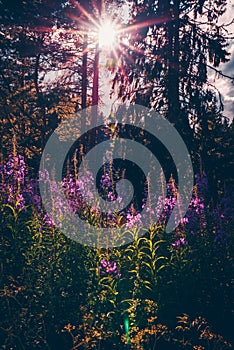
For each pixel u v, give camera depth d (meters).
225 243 9.33
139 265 8.47
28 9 25.22
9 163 10.17
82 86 28.38
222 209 11.26
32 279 8.12
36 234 8.60
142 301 7.78
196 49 19.12
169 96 18.78
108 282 8.20
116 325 7.59
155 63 19.19
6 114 26.47
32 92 29.06
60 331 7.51
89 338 6.82
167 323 7.97
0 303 7.60
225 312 8.45
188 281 8.61
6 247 8.74
